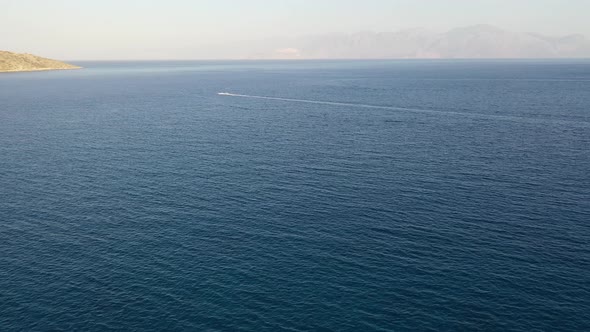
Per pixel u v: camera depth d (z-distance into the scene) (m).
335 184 71.75
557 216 58.75
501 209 61.19
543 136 105.94
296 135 109.31
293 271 46.41
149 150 94.81
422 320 39.22
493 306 40.91
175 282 44.78
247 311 40.44
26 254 50.44
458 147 95.50
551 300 41.59
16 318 39.81
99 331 38.31
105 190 70.06
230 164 83.75
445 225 56.47
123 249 51.34
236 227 56.50
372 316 39.72
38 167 82.44
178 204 64.12
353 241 52.53
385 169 79.69
